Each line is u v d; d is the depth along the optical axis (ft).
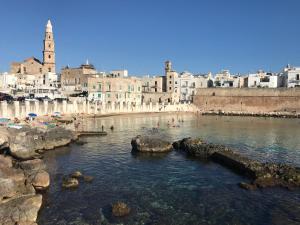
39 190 93.61
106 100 418.72
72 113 313.53
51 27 482.28
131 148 160.76
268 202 87.15
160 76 563.89
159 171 118.01
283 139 200.64
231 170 118.62
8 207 69.56
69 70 447.42
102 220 75.77
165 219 76.89
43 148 150.20
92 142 177.06
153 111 435.12
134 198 90.17
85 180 104.58
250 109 485.15
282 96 465.47
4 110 217.15
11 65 498.28
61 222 74.23
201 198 90.33
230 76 645.51
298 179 101.14
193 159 136.36
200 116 416.26
